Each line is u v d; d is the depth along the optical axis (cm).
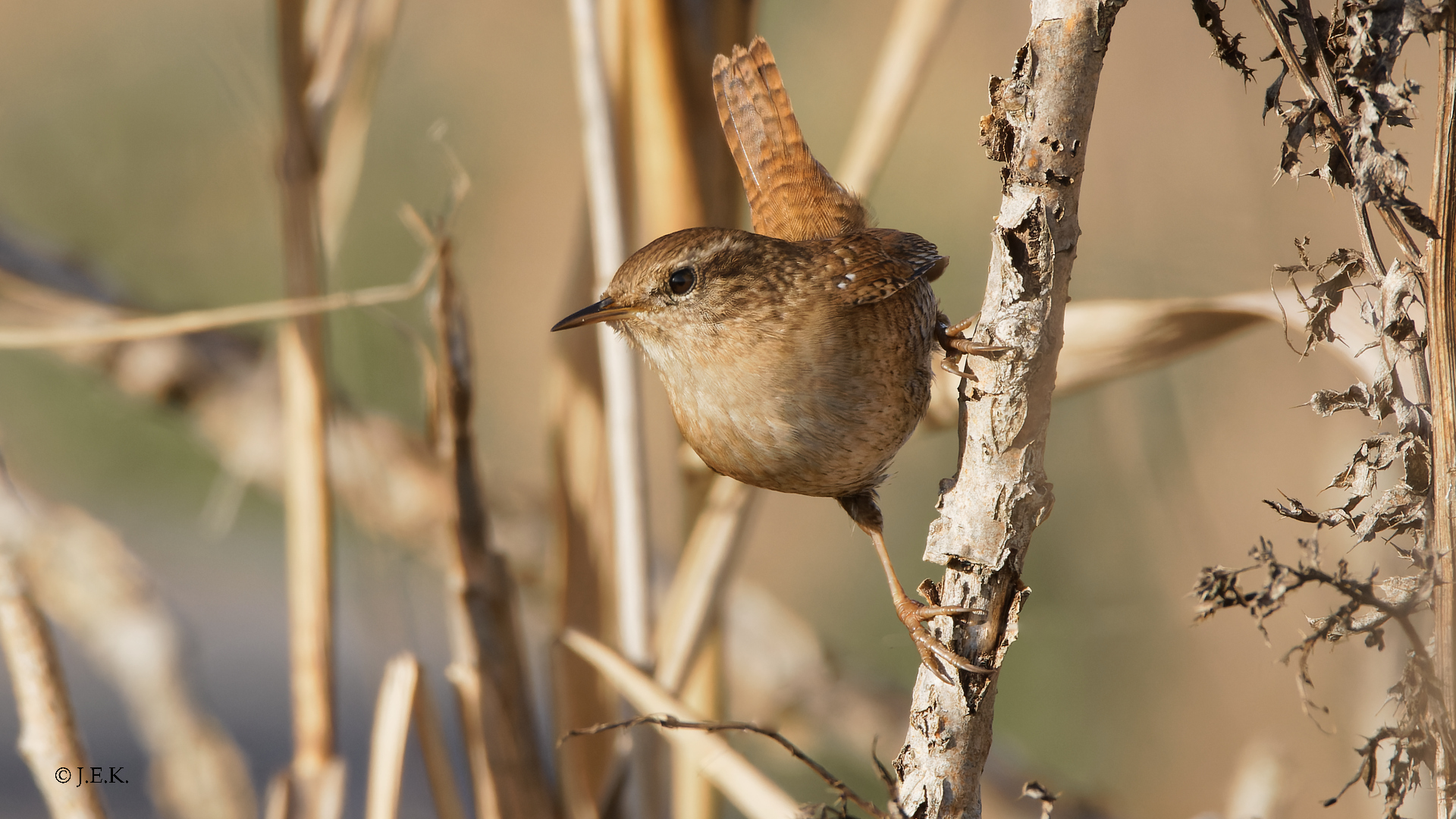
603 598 371
